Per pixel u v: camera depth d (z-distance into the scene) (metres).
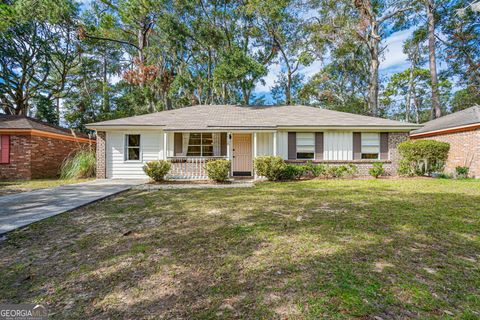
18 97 19.25
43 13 16.14
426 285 2.23
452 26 19.64
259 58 21.67
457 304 1.96
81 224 4.24
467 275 2.42
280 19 18.25
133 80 19.03
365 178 10.78
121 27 20.80
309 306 1.94
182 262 2.77
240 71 14.38
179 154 11.62
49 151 13.20
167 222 4.33
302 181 10.05
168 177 10.89
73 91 24.45
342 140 11.84
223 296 2.11
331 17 18.97
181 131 10.97
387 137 11.82
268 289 2.20
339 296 2.06
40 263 2.77
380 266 2.61
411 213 4.73
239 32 20.58
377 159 11.71
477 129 11.20
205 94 22.64
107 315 1.88
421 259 2.78
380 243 3.25
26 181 10.80
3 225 4.08
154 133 11.73
